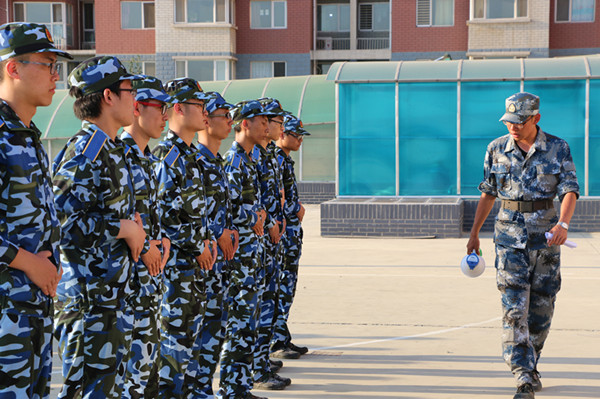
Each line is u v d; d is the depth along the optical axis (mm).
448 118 16109
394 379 5859
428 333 7352
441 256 12602
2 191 2979
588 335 7219
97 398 3562
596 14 30359
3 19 35625
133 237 3600
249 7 33406
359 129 16359
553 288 5484
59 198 3475
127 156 3787
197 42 32750
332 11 34938
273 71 33656
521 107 5297
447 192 16203
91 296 3539
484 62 16219
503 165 5457
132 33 34000
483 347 6812
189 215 4297
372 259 12352
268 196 5828
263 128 5332
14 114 3039
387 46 34750
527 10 29969
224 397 5191
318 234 16094
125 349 3701
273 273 5836
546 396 5418
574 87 15641
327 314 8234
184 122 4391
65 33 35906
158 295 3973
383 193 16391
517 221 5402
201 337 4652
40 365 3121
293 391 5574
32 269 2979
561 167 5367
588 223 15555
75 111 3660
